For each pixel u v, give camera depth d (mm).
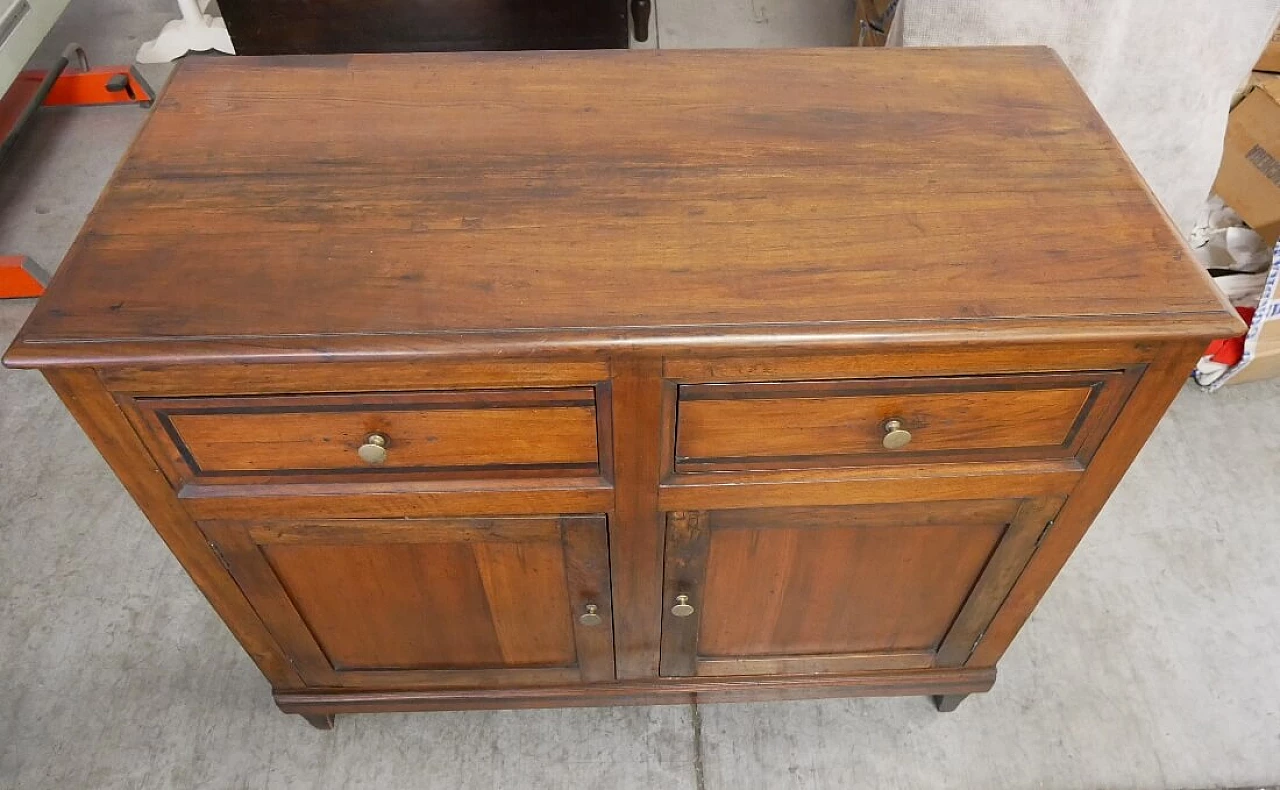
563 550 1017
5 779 1306
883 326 785
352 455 880
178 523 951
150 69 2488
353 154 958
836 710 1392
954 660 1252
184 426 842
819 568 1075
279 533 973
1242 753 1345
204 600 1505
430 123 998
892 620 1173
